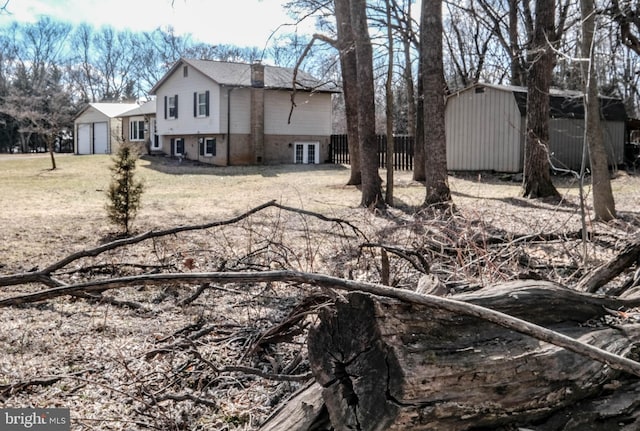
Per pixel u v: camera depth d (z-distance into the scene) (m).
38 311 5.36
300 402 2.54
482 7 24.30
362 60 13.47
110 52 63.81
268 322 4.77
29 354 4.21
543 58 14.20
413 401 2.03
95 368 3.93
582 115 22.12
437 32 12.77
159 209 13.89
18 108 36.72
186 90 31.03
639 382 2.37
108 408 3.36
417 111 19.66
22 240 9.39
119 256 7.86
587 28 9.75
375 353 2.12
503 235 7.44
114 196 10.29
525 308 2.57
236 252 7.98
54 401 3.45
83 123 43.09
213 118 29.17
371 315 2.13
